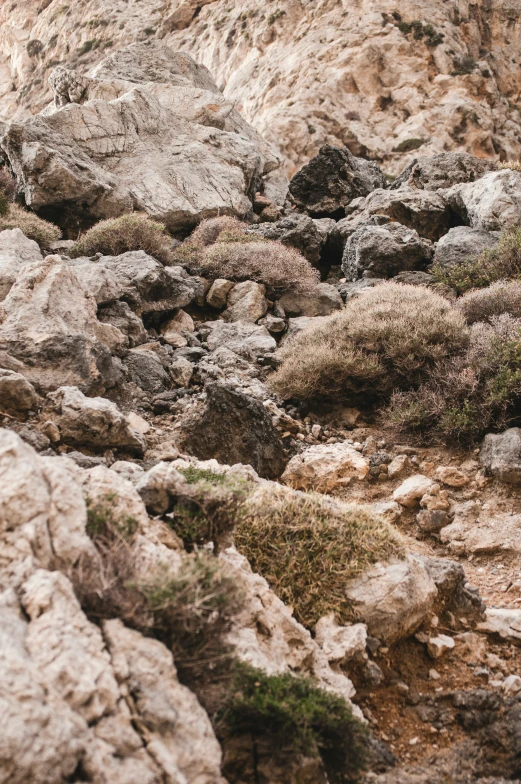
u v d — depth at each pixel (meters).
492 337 8.96
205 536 4.60
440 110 41.44
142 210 16.70
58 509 3.83
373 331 9.25
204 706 3.63
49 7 59.41
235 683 3.74
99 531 4.06
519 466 7.32
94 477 4.52
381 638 5.03
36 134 16.36
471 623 5.46
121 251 12.98
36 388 7.68
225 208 17.67
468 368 8.56
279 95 42.91
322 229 16.20
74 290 8.98
